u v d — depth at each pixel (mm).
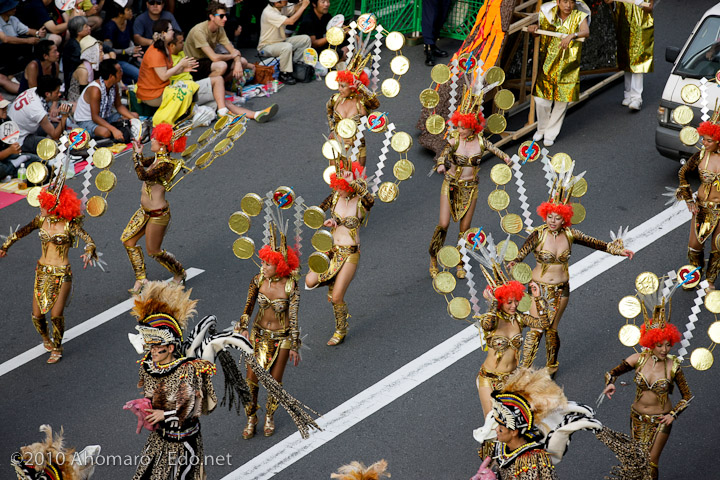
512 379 11883
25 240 22078
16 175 24750
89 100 25859
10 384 17062
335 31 22453
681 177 19156
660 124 23859
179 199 23844
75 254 21500
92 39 27109
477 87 20078
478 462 14883
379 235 22234
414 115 28453
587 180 24531
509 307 14219
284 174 25078
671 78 23547
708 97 22797
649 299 13953
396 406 16297
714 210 18797
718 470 14633
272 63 30625
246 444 15484
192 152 19344
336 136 22062
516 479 11797
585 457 14969
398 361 17578
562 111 25984
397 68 21484
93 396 16719
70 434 15703
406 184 24656
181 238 22094
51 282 17188
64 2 28344
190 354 12938
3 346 18203
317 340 18312
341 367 17453
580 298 19500
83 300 19750
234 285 20250
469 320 18812
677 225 22250
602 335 18297
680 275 14609
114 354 17938
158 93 27312
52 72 26562
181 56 28531
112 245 21859
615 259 20891
